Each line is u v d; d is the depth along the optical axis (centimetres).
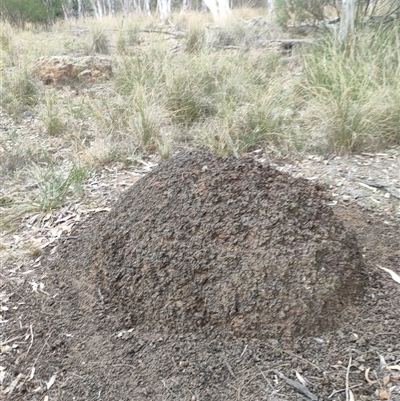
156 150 441
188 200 241
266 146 427
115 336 221
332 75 488
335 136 411
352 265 227
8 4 1395
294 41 811
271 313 209
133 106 500
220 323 213
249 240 223
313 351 201
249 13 1474
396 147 411
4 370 213
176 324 218
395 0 783
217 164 259
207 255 223
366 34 605
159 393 192
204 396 188
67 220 327
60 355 217
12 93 625
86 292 248
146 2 2222
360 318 213
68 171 406
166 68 570
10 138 499
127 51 845
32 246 300
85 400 195
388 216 299
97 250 261
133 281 233
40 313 242
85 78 691
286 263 215
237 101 522
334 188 341
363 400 180
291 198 239
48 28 1418
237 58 658
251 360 200
